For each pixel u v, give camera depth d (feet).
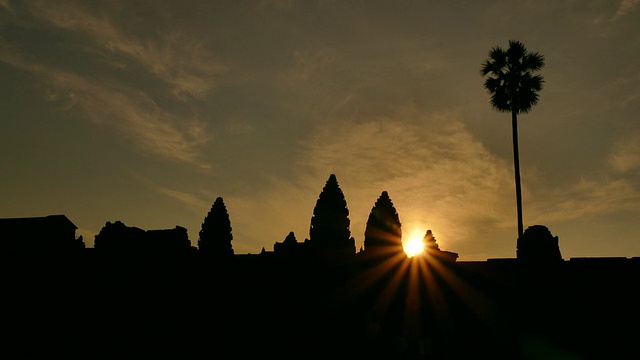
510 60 149.28
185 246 152.97
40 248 146.92
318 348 104.12
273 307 118.21
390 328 109.60
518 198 138.00
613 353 92.89
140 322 114.32
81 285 129.90
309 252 139.64
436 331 106.83
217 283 130.72
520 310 106.11
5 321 113.91
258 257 141.79
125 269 136.98
